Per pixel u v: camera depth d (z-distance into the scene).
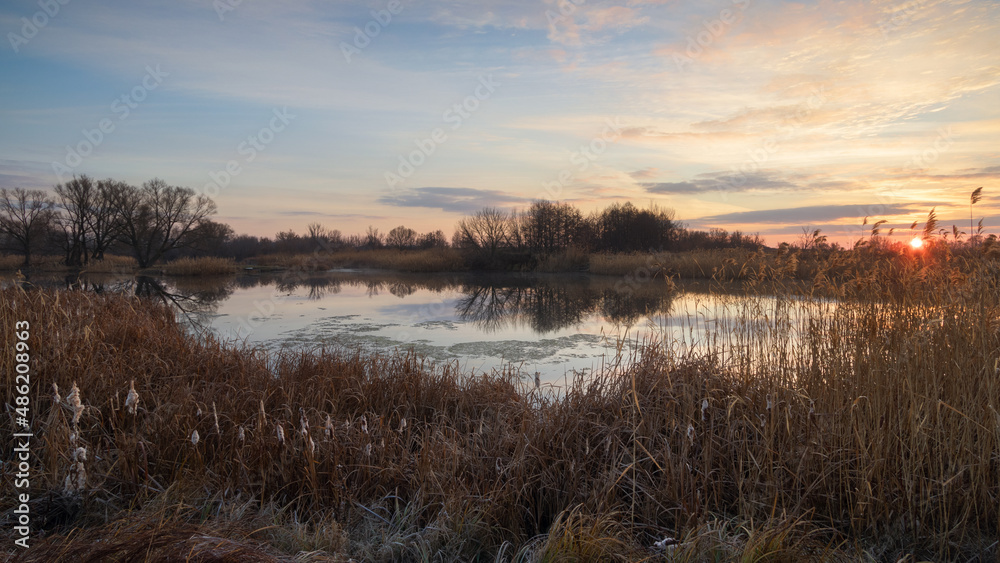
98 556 2.45
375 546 3.31
